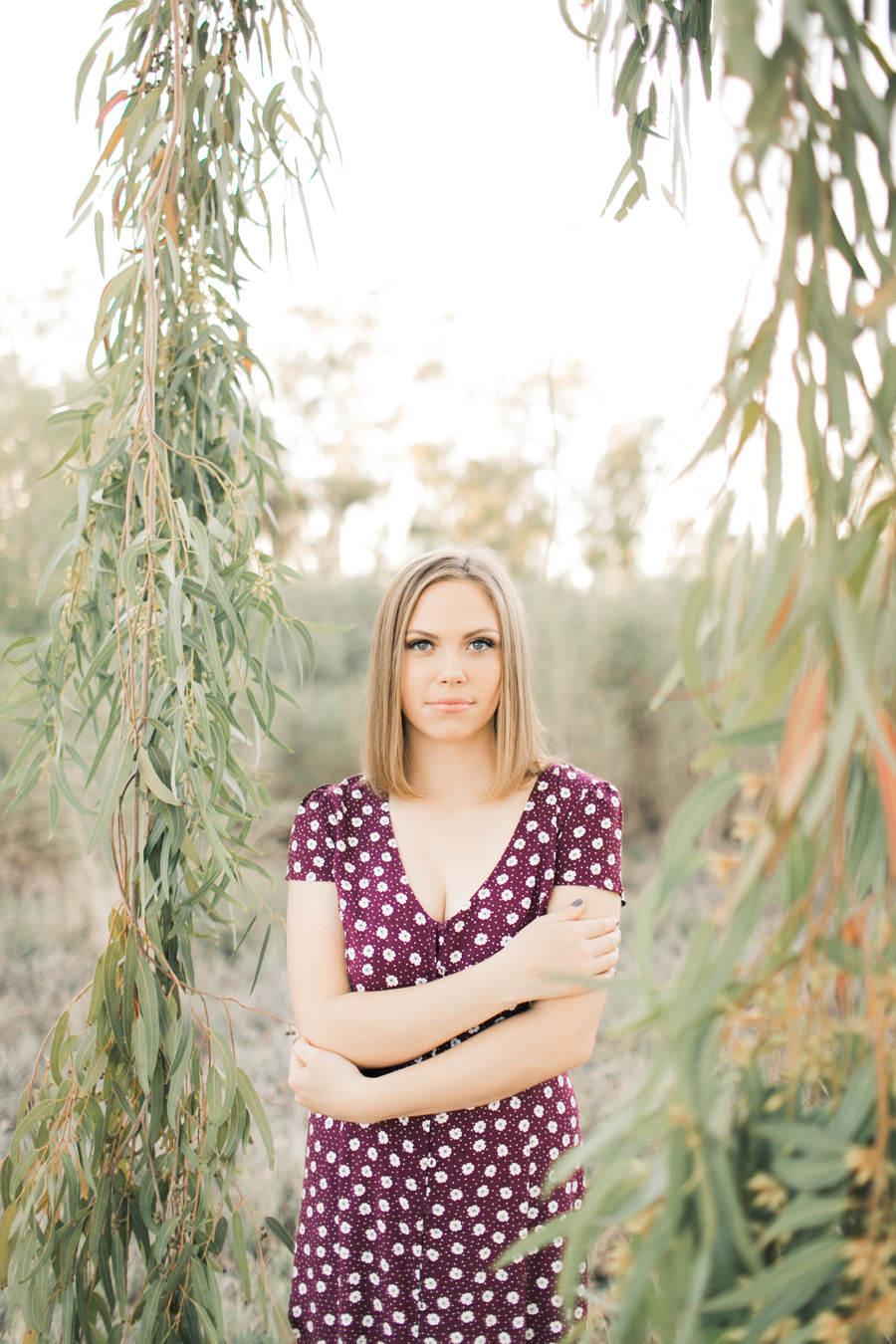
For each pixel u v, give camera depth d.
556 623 6.22
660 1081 0.58
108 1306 1.33
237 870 1.36
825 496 0.57
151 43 1.37
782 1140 0.59
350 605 7.66
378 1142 1.20
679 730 5.87
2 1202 1.27
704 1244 0.56
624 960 3.74
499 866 1.26
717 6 0.58
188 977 1.38
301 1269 1.27
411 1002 1.15
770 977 0.57
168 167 1.30
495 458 11.38
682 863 0.58
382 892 1.26
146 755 1.26
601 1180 0.57
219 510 1.50
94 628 1.45
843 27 0.58
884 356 0.61
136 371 1.39
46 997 3.40
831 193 0.61
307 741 6.07
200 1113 1.39
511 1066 1.12
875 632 0.58
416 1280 1.18
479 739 1.31
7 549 4.95
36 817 3.93
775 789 0.56
